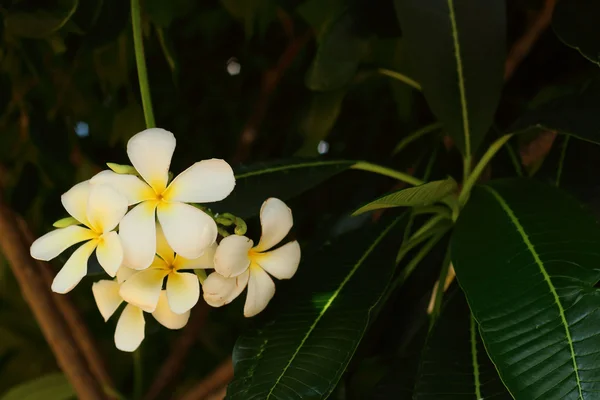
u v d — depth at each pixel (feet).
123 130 3.51
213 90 4.21
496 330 2.36
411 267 2.83
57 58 3.47
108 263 2.32
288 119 4.15
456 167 3.18
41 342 4.72
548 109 2.72
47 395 3.45
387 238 2.72
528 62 3.31
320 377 2.47
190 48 4.05
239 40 4.05
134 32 2.62
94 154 3.85
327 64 3.07
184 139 4.15
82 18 2.91
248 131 3.90
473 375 2.54
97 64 3.43
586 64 3.20
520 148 3.26
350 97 3.92
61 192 3.63
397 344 3.04
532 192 2.59
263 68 4.13
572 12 2.76
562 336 2.33
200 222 2.34
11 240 3.18
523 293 2.39
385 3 3.01
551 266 2.41
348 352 2.50
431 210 2.77
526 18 3.33
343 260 2.69
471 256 2.47
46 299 3.18
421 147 3.44
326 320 2.56
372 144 3.89
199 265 2.45
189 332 3.71
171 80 3.32
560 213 2.51
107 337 4.67
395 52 3.36
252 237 3.31
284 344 2.54
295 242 2.55
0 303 4.59
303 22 3.75
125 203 2.33
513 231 2.49
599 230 2.47
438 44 2.78
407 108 3.48
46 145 3.38
